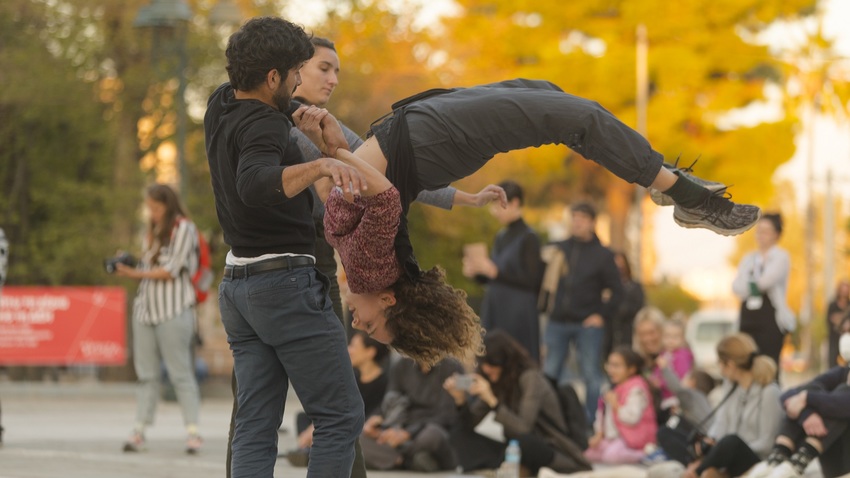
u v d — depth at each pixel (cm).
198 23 2872
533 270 1486
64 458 1199
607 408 1414
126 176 2794
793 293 9169
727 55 5206
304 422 1305
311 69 773
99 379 2675
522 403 1216
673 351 1709
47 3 2733
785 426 1049
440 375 1274
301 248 640
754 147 5241
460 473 1238
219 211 644
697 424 1328
